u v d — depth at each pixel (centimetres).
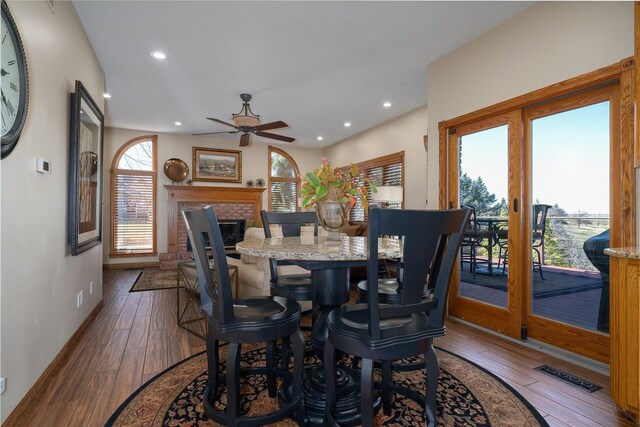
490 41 297
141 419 167
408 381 209
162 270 618
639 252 165
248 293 344
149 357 242
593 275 235
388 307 120
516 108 279
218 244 136
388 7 268
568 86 239
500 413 174
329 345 144
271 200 786
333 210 208
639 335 161
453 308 340
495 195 300
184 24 292
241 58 355
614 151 225
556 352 253
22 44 174
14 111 166
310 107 518
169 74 395
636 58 188
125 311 359
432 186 357
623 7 212
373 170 641
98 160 346
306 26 295
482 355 249
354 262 174
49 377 211
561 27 244
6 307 162
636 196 207
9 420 162
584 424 166
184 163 691
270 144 786
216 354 170
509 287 286
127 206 659
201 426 162
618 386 171
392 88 439
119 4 264
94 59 340
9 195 164
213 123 609
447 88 342
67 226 254
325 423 149
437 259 145
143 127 641
